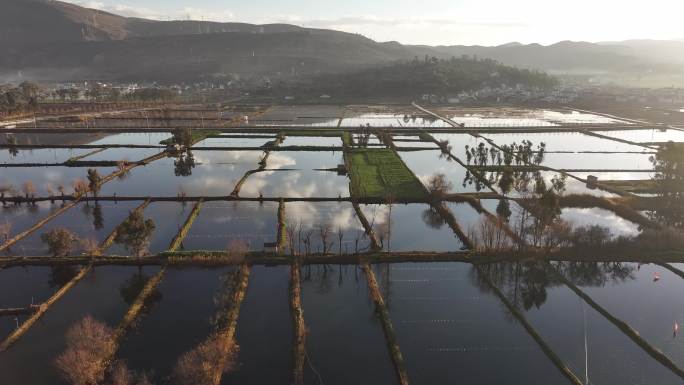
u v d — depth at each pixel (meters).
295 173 141.88
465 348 58.91
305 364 54.94
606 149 182.88
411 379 52.97
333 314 65.62
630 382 52.69
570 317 66.12
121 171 138.12
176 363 54.34
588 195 115.31
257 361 55.41
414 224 99.69
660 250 83.88
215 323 61.94
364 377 53.19
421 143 191.38
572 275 78.88
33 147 173.00
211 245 86.62
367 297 70.19
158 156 160.88
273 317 64.25
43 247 84.69
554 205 86.50
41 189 121.06
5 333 59.81
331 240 89.62
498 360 56.72
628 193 119.62
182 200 112.38
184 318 63.59
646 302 70.25
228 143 187.38
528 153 160.62
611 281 76.69
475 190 124.12
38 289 70.75
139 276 74.50
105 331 57.94
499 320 65.12
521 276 77.25
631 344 60.03
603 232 88.25
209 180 132.25
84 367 50.09
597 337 61.44
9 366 53.50
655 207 110.56
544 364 56.09
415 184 125.94
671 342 60.25
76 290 70.31
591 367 55.31
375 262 79.75
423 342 59.94
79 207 107.44
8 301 67.44
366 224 95.62
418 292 71.81
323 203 112.38
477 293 71.88
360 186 122.56
